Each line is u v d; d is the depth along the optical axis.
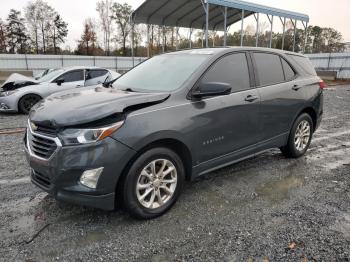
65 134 2.62
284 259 2.44
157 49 45.44
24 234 2.79
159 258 2.47
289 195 3.59
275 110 4.19
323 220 3.02
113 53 57.47
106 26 57.75
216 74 3.55
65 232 2.83
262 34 40.44
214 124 3.40
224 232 2.82
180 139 3.07
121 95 3.15
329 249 2.56
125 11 56.53
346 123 7.72
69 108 2.83
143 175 2.92
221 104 3.46
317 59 28.94
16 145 5.62
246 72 3.91
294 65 4.71
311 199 3.48
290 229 2.86
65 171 2.62
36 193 3.61
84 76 9.90
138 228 2.90
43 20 59.00
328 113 9.30
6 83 9.56
